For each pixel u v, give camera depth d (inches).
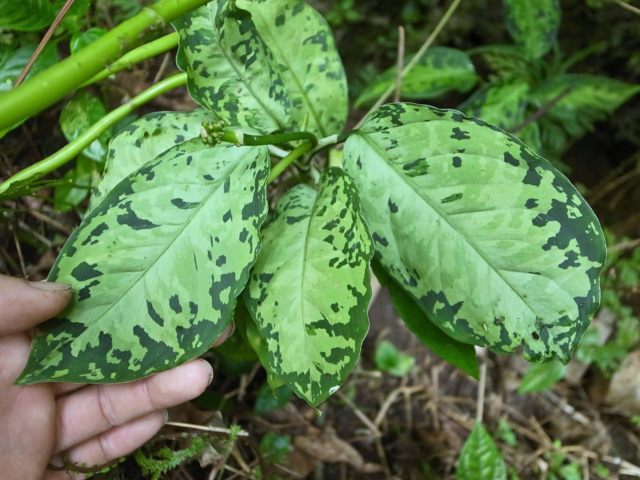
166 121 9.4
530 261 7.7
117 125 12.0
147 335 7.7
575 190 7.5
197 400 12.9
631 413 16.6
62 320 7.6
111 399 9.0
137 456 10.5
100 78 9.2
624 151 19.9
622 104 18.8
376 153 8.3
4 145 11.9
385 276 9.2
